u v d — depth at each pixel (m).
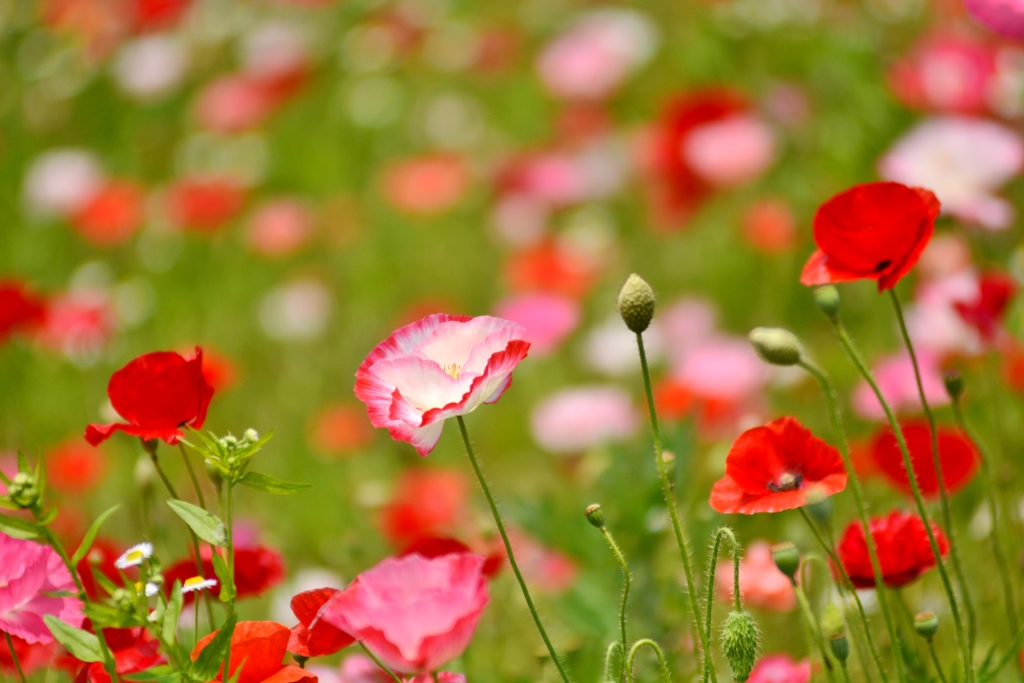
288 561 5.21
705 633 2.48
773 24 7.87
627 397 6.25
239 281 8.42
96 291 7.67
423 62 10.80
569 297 7.08
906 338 2.65
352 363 7.38
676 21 10.02
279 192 9.79
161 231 8.83
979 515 3.91
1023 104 6.12
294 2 10.15
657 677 3.39
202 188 8.09
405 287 8.44
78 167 8.76
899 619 3.11
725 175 7.08
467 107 10.21
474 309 8.31
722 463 4.26
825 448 2.55
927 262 5.79
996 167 4.84
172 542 4.88
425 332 2.56
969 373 4.86
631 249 8.21
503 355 2.36
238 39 10.59
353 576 4.75
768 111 7.36
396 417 2.38
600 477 4.04
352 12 10.95
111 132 10.20
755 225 6.72
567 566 4.18
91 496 5.68
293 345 7.63
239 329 7.96
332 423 6.39
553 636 3.87
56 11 10.16
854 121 6.68
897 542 2.74
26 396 6.95
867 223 2.56
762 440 2.55
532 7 10.98
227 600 2.39
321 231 8.73
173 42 10.18
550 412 5.89
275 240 8.21
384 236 8.88
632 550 3.95
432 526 4.86
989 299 3.94
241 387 7.21
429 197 8.40
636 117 9.55
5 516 2.19
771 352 2.59
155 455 2.71
